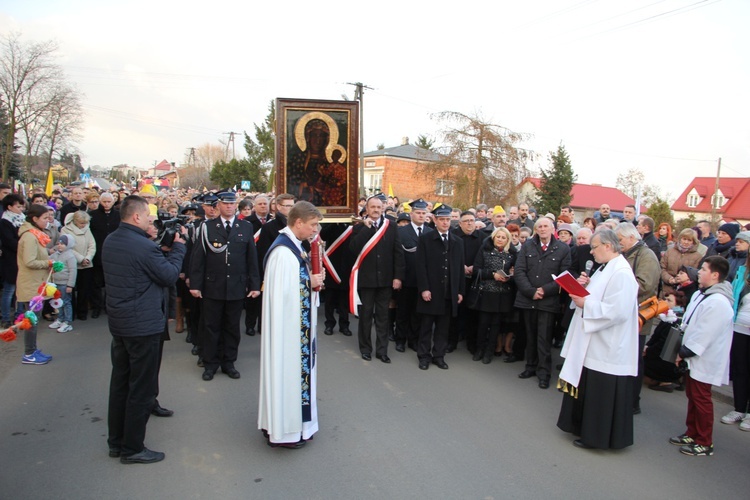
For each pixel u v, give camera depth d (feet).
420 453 14.11
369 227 21.86
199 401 17.08
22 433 14.39
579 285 14.44
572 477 13.21
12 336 13.32
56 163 147.43
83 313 26.71
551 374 21.44
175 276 13.08
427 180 86.22
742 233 21.52
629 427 14.52
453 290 21.03
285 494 11.89
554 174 119.44
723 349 14.46
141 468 12.79
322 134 25.21
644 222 24.13
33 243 20.33
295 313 13.48
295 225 13.71
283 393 13.43
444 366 21.54
